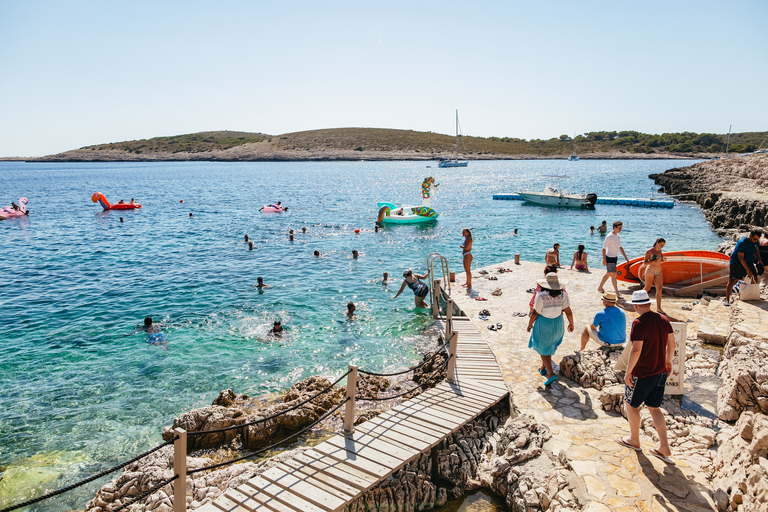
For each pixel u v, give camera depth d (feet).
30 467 28.58
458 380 31.83
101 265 79.25
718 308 41.83
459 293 51.72
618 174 369.91
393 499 23.22
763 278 43.86
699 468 20.40
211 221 129.59
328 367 40.47
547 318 29.40
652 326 19.92
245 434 30.14
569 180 303.27
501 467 22.79
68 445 30.60
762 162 183.21
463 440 26.48
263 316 53.11
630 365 20.47
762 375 23.02
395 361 41.39
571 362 31.01
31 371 40.78
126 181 330.54
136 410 34.50
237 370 40.40
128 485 25.09
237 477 25.14
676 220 127.13
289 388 37.11
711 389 27.45
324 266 76.64
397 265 77.15
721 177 185.98
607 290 49.65
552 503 19.47
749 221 102.89
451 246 93.04
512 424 25.16
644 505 18.03
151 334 48.60
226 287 64.85
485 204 169.89
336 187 257.75
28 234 110.22
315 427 31.37
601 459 21.31
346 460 23.44
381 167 540.11
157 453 28.55
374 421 27.17
